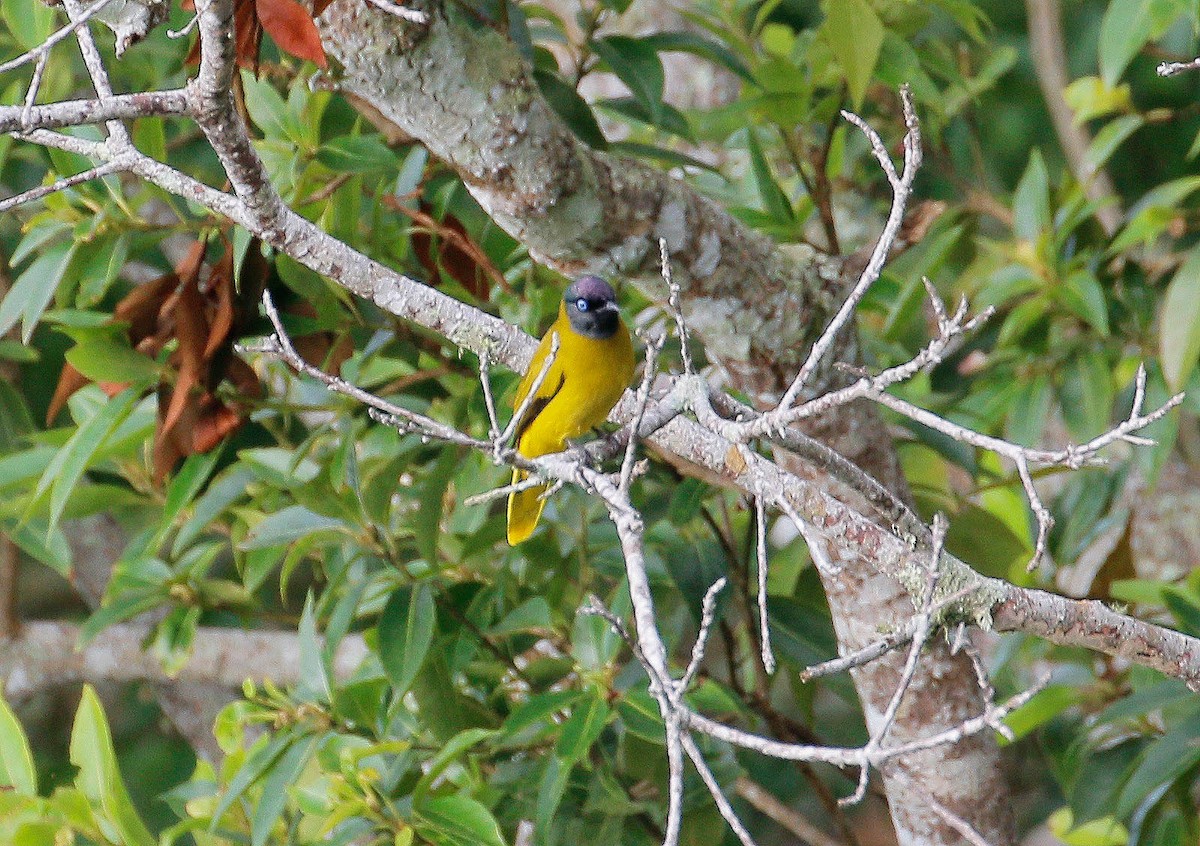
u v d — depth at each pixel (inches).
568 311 374.0
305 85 400.5
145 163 286.8
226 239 400.2
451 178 450.9
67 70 501.4
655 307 484.4
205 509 430.0
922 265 464.8
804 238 463.5
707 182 506.0
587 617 383.9
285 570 410.6
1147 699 397.1
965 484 613.0
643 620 213.3
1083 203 495.5
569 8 632.4
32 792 367.6
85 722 373.4
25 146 490.3
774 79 458.6
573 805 397.4
